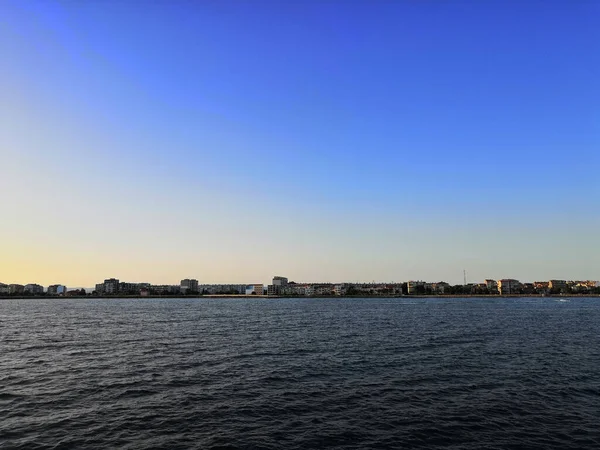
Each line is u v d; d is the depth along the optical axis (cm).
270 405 2922
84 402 2967
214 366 4359
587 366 4347
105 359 4812
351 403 2983
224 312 16625
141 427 2455
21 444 2178
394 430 2452
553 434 2397
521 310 17238
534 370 4134
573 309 18112
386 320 11388
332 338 6975
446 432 2425
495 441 2292
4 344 6228
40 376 3853
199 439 2273
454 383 3584
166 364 4472
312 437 2331
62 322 10956
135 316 13800
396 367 4303
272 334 7681
